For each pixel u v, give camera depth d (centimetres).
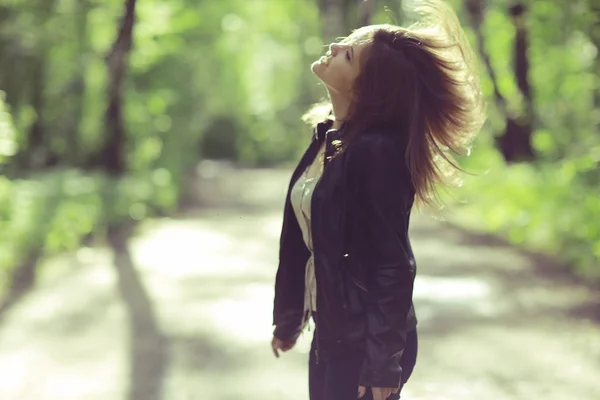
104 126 2078
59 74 1995
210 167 5034
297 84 5178
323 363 332
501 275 1128
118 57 1967
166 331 794
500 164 2075
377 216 302
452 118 319
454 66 317
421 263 1245
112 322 830
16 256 1126
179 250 1380
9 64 1755
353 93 315
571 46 1844
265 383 629
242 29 3506
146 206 1952
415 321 331
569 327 816
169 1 2241
